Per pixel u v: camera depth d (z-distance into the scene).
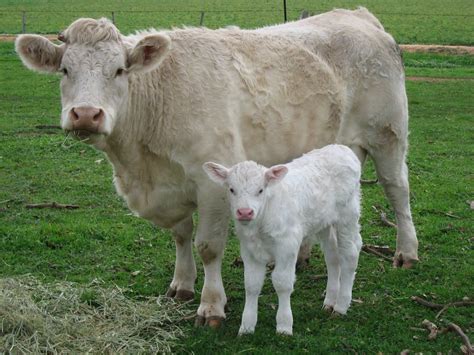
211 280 4.67
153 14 32.44
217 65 4.74
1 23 27.70
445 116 11.31
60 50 4.42
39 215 6.35
